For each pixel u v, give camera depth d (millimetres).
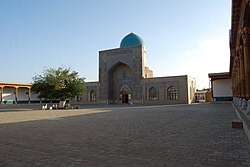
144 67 41312
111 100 44188
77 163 4121
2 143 6000
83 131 7746
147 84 39594
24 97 45781
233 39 14742
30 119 12789
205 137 6188
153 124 9242
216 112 15031
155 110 18828
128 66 41812
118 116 13531
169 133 6980
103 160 4273
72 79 28156
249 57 9664
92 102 45094
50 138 6594
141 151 4871
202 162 4000
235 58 16625
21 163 4203
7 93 43188
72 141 6082
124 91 43562
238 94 16594
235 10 10055
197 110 17562
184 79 36656
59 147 5418
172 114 14203
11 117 14383
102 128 8359
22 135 7207
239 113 10055
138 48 40750
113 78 45125
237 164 3857
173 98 37469
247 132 6008
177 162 4035
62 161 4266
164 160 4180
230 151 4680
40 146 5566
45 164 4109
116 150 5004
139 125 9008
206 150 4805
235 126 7691
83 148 5258
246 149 4824
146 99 39469
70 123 10336
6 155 4777
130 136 6621
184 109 19344
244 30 9398
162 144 5484
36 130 8266
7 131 8125
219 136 6270
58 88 27125
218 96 33906
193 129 7633
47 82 27031
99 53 45031
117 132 7371
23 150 5191
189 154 4531
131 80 42406
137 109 21094
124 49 42125
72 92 27859
